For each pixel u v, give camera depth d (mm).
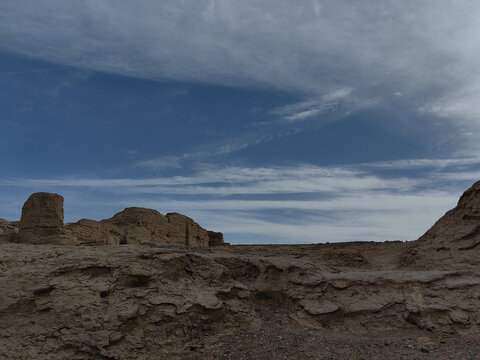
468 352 9672
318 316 12234
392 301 12156
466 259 13758
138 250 13180
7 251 12586
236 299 12867
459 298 11805
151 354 10039
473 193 15578
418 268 14586
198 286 12609
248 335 11453
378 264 16375
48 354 9281
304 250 18203
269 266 14188
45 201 18797
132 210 27828
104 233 22453
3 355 8953
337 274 13734
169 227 29547
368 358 9672
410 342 10609
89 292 11000
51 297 10695
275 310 13125
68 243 18891
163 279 12148
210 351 10523
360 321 11992
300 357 9961
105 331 10008
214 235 37094
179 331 10898
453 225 15781
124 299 11062
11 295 10461
